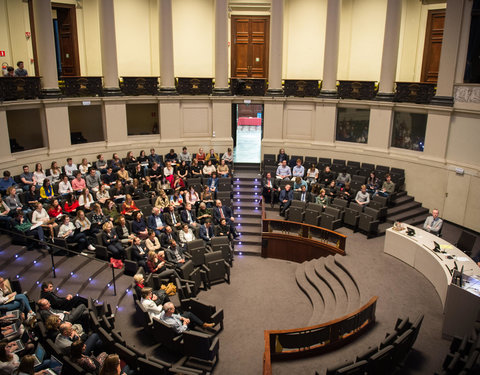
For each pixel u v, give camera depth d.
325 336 8.61
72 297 9.36
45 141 15.62
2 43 15.47
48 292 9.04
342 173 16.22
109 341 7.84
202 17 19.88
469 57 14.12
